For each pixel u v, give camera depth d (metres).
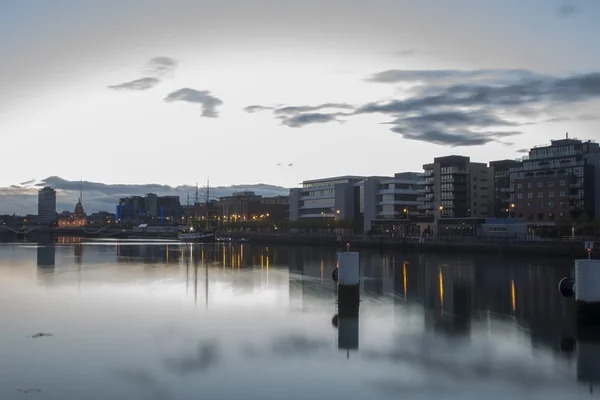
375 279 66.12
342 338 33.59
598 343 32.28
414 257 110.00
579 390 24.45
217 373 26.78
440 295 51.50
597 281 36.50
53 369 27.39
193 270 81.25
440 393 24.03
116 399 23.34
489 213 174.75
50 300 48.81
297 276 71.69
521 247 108.31
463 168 172.12
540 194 141.62
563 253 100.94
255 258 112.44
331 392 24.11
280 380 25.67
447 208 170.50
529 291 54.34
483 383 25.30
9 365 28.00
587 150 148.50
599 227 116.62
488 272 75.56
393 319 39.44
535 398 23.52
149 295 52.09
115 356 29.67
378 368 27.47
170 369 27.38
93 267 86.50
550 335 34.28
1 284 61.12
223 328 36.53
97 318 40.12
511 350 30.73
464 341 32.81
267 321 38.84
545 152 148.62
